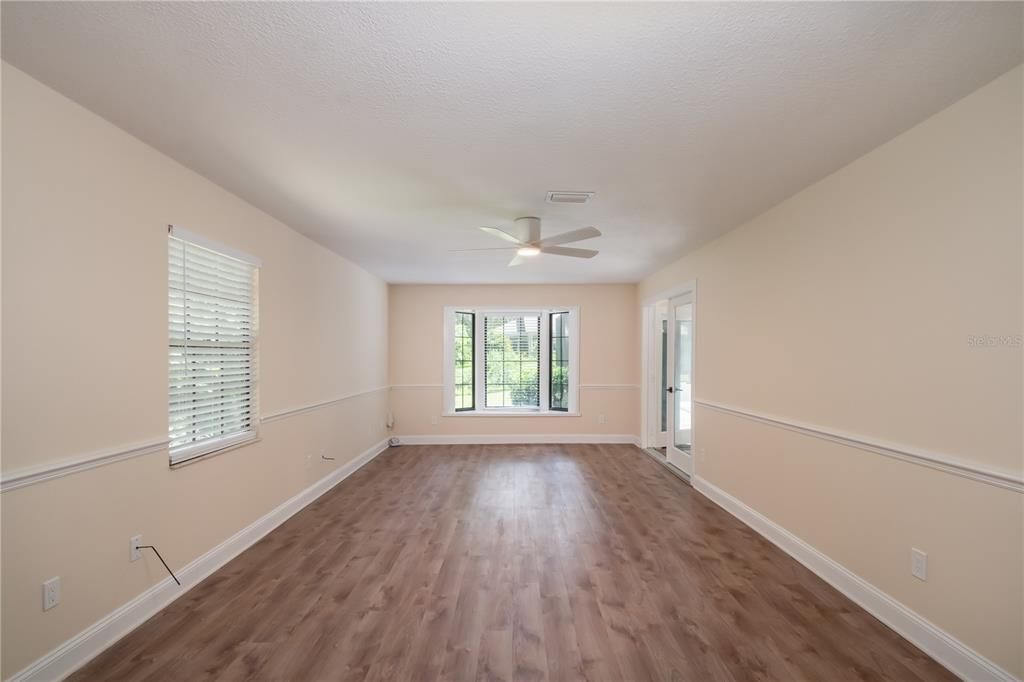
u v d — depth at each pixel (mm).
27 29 1433
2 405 1632
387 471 5105
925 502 1997
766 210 3219
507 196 2943
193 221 2562
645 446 6391
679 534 3307
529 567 2787
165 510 2361
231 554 2891
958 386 1857
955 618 1861
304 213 3297
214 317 2812
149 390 2268
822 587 2537
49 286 1783
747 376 3500
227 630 2135
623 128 2072
